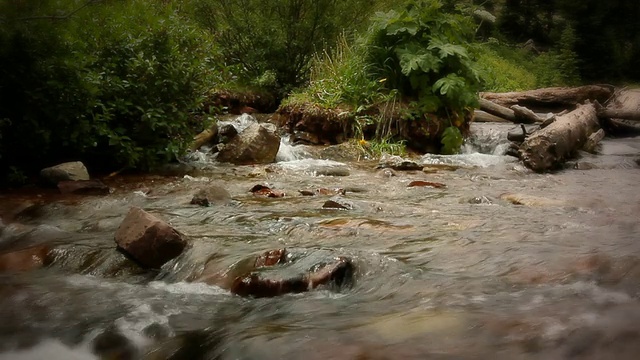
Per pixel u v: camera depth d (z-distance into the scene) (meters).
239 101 12.32
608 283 2.73
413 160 8.45
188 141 7.68
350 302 2.71
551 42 26.33
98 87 6.68
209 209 4.84
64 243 3.83
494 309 2.44
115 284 3.23
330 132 9.38
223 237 3.79
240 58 13.54
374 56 10.02
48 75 6.28
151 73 7.12
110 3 6.79
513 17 27.22
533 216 4.50
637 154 8.91
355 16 13.59
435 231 3.92
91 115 6.87
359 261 3.06
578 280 2.79
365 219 4.18
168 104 7.30
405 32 9.80
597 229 3.94
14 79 6.14
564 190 6.02
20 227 4.29
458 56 9.55
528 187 6.25
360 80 9.73
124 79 7.19
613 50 22.67
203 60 7.80
